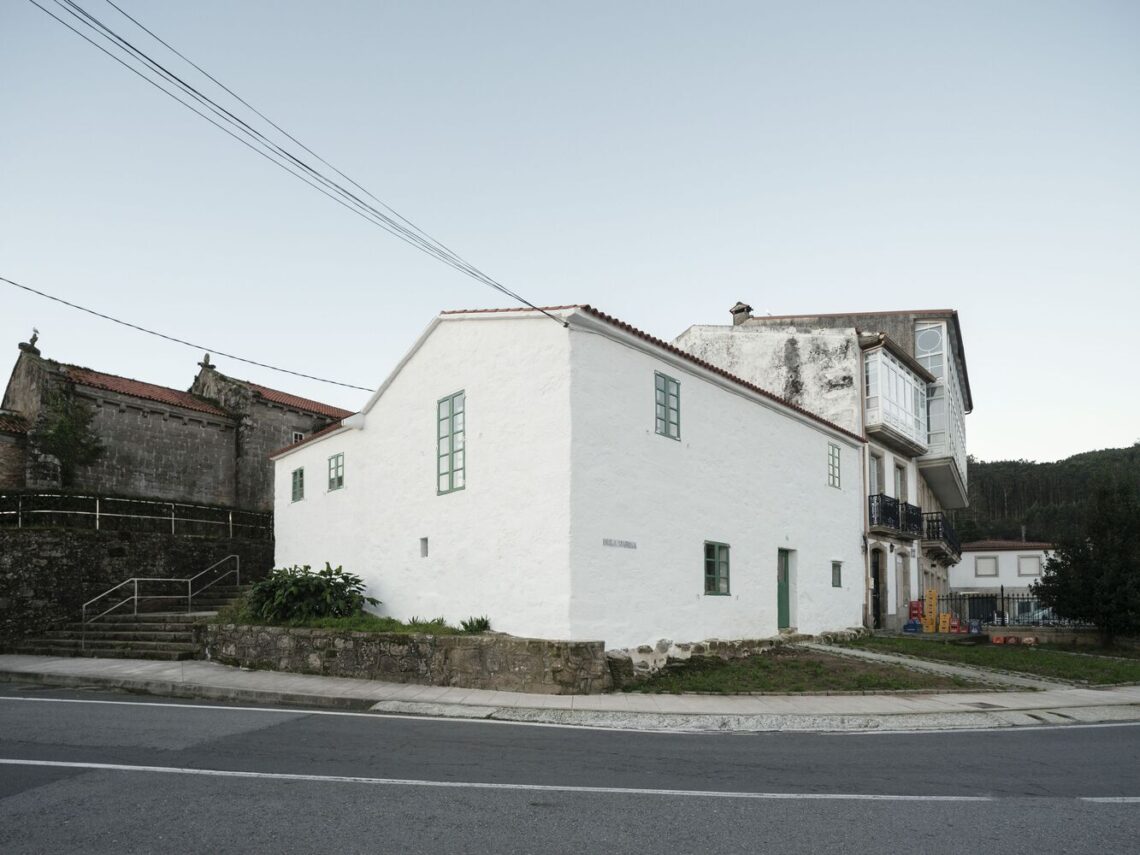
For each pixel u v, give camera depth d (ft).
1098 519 72.43
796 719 34.17
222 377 96.78
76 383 78.79
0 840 16.93
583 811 19.27
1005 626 78.33
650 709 35.12
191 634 52.54
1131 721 36.27
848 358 78.48
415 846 16.65
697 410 51.96
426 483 51.13
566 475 41.68
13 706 34.76
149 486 84.07
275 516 71.41
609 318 44.04
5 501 63.10
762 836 17.65
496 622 44.29
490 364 47.01
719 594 52.03
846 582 69.97
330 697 37.04
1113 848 17.15
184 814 18.70
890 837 17.71
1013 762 26.11
